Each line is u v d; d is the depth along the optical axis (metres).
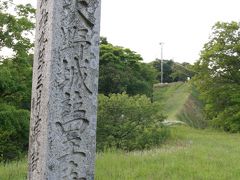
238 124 34.00
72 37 4.34
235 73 36.41
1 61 22.97
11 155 21.62
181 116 45.69
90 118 4.41
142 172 10.65
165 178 10.20
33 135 4.41
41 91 4.32
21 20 22.47
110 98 21.69
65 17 4.30
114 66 44.50
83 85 4.39
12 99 23.02
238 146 18.64
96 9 4.50
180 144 19.27
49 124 4.18
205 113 40.28
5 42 22.45
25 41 23.11
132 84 45.69
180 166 11.63
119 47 47.34
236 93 35.38
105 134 21.03
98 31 4.51
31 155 4.42
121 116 21.36
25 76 23.45
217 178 10.27
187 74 68.56
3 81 21.16
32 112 4.47
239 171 11.22
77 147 4.32
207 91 36.94
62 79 4.26
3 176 9.77
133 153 14.75
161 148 17.03
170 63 75.31
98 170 10.71
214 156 14.20
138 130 20.83
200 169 11.34
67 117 4.27
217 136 25.72
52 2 4.27
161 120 22.45
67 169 4.26
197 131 30.12
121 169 10.93
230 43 36.53
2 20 22.00
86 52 4.41
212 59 36.59
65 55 4.29
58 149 4.21
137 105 21.75
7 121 20.84
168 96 57.91
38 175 4.25
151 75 51.72
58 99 4.23
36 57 4.47
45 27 4.34
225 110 35.38
